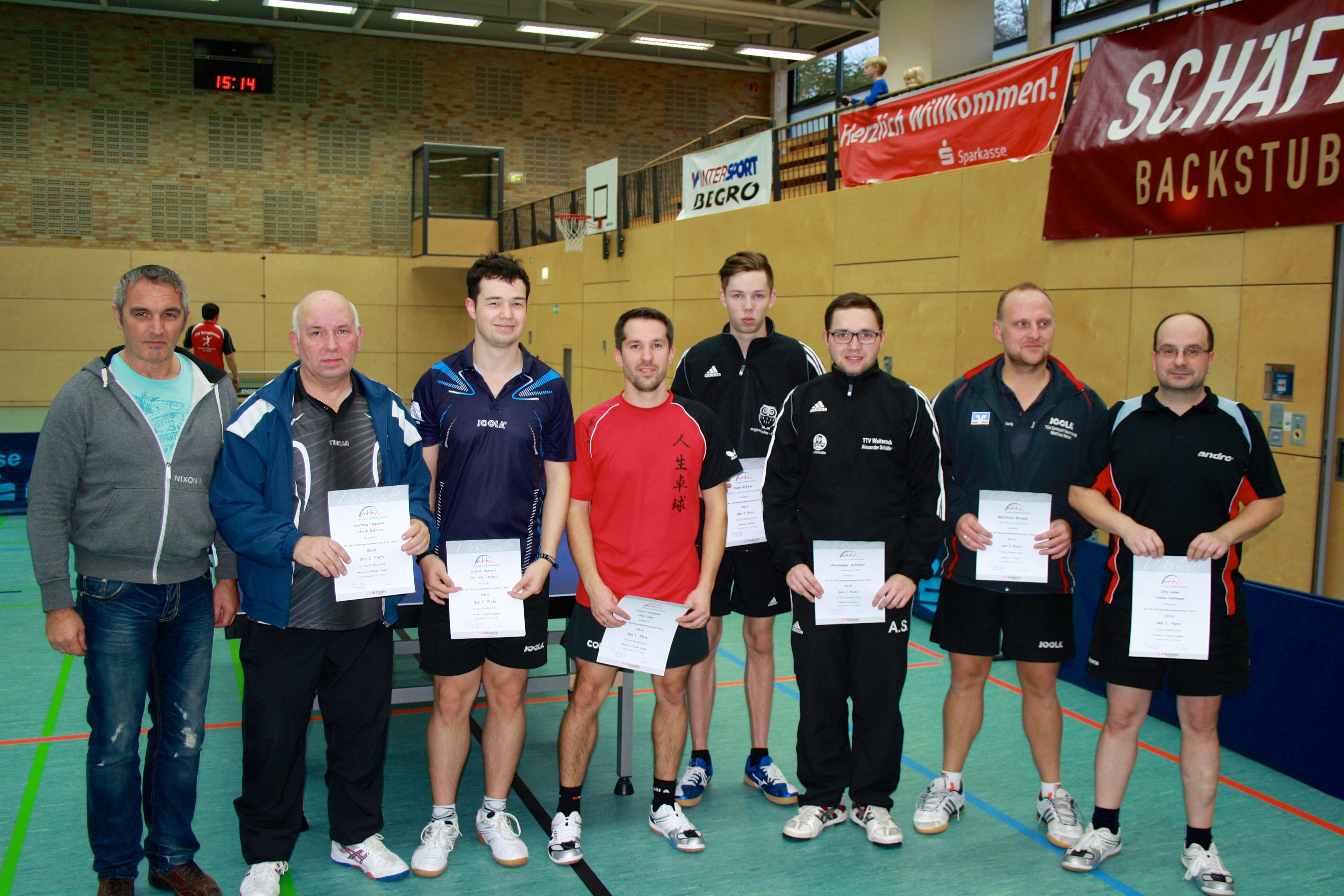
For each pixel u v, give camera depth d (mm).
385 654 2828
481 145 19000
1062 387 3131
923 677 4867
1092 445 2967
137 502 2475
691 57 19516
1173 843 3189
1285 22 4355
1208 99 4695
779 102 20031
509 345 2871
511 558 2861
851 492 3041
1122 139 5172
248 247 18016
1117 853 3102
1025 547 3035
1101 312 5484
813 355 3570
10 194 16703
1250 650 3934
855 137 7902
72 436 2428
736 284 3400
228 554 2793
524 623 2875
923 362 7125
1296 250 4371
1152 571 2809
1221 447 2787
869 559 3010
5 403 16875
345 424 2703
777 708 4457
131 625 2520
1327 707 3596
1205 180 4688
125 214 17312
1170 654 2785
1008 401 3148
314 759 3869
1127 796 3557
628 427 2984
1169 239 5020
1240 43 4574
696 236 10852
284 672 2646
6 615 5805
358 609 2709
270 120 17938
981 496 3086
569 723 3049
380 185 18609
